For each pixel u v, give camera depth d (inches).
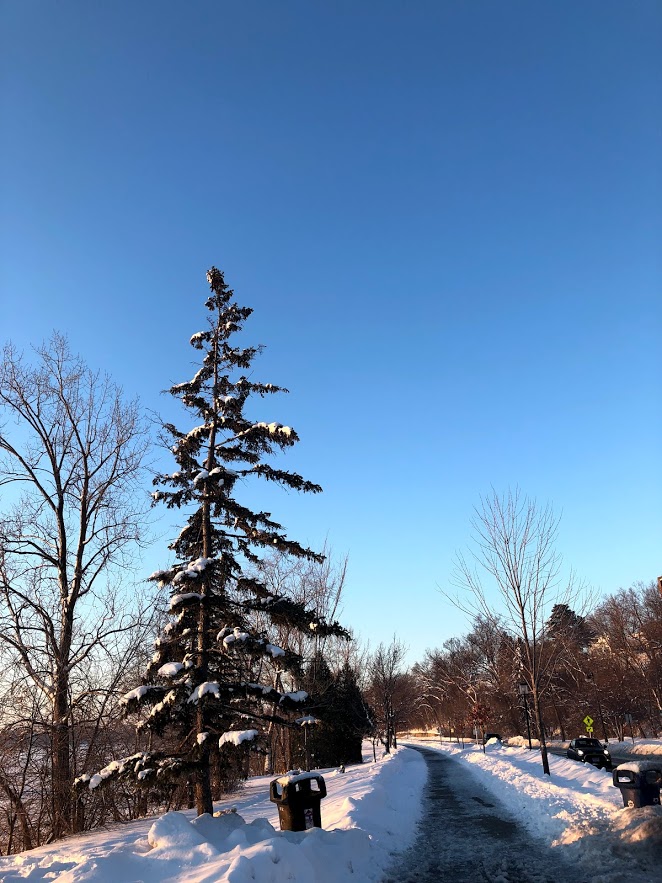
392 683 1940.2
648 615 2165.4
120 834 563.5
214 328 526.9
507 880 313.1
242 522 481.1
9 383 837.2
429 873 339.3
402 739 3809.1
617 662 2105.1
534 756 1113.4
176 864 271.0
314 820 365.7
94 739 661.9
